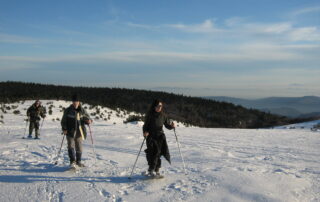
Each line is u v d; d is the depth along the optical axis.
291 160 8.37
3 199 5.05
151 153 6.16
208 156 8.84
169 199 4.88
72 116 7.16
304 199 4.72
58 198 5.07
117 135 14.84
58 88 53.78
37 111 14.16
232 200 4.71
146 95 63.66
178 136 15.47
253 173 6.23
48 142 12.27
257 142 13.24
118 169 7.09
